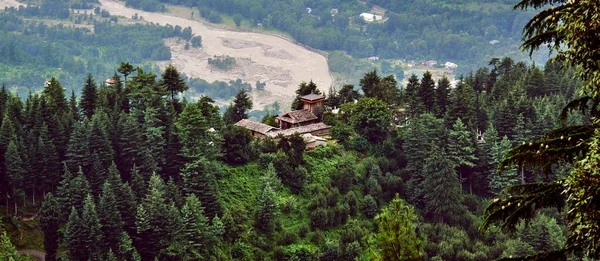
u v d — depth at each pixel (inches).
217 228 6181.1
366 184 7632.9
